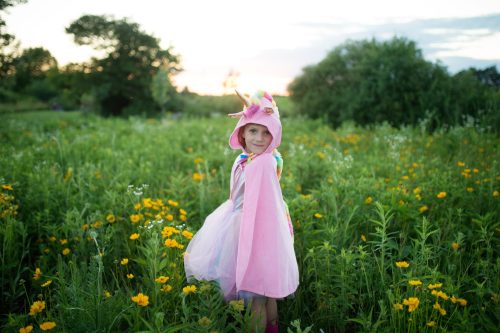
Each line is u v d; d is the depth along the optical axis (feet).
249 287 7.31
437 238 10.18
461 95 39.99
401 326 7.49
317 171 18.54
